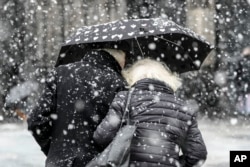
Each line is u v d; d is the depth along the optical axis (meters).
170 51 5.99
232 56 24.17
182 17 24.62
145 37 5.68
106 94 5.13
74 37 5.75
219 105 23.44
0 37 23.27
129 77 5.12
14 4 23.31
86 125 5.12
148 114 4.90
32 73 23.09
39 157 12.22
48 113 5.26
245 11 24.58
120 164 4.61
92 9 23.38
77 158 5.02
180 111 4.95
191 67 6.18
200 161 5.00
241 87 23.81
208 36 23.78
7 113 20.58
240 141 15.16
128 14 24.53
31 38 23.27
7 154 12.48
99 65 5.26
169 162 4.81
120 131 4.75
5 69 23.02
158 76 5.05
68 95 5.22
